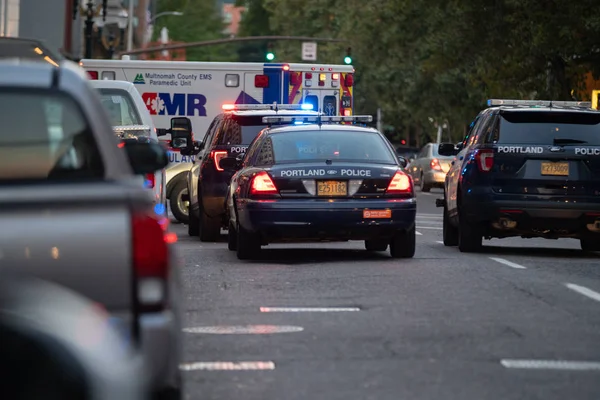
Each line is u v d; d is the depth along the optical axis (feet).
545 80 444.55
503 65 435.94
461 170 162.81
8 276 47.16
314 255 158.40
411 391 70.69
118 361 40.16
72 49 563.48
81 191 47.93
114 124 155.84
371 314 101.40
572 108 161.27
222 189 185.06
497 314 101.71
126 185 48.83
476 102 599.57
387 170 145.48
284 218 142.61
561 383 73.41
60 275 47.67
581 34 390.63
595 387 72.38
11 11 401.08
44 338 40.11
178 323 52.75
